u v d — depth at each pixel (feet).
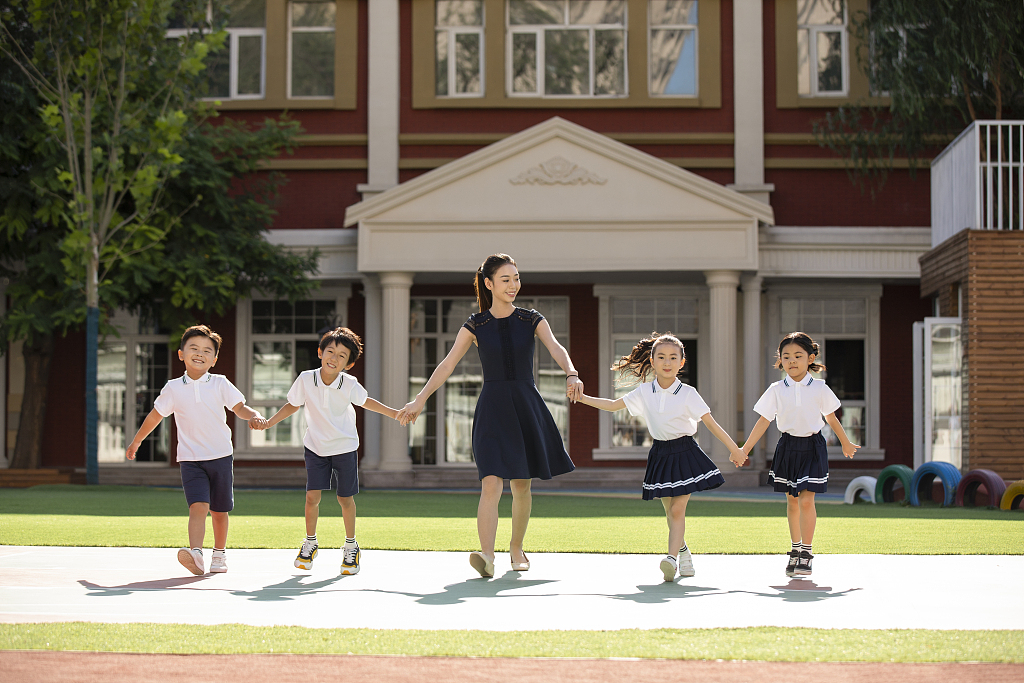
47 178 72.84
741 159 90.84
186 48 74.95
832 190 90.68
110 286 73.36
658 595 22.13
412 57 92.89
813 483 25.75
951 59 75.51
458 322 93.50
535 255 81.00
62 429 94.27
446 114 92.63
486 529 25.48
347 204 92.32
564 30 93.30
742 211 80.07
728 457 80.38
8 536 34.47
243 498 60.64
